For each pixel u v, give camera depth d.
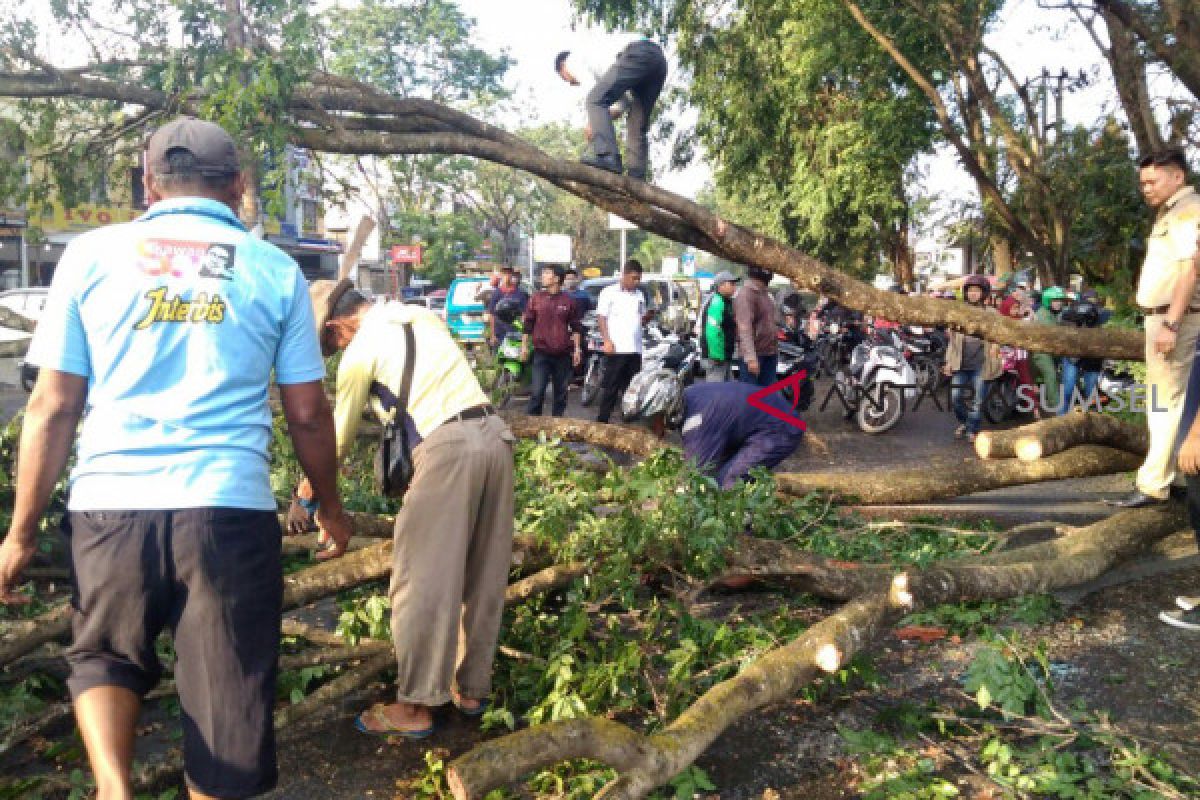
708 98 20.44
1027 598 4.49
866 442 10.64
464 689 3.42
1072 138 15.11
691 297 23.20
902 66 17.30
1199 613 4.43
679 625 4.00
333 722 3.47
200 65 5.80
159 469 2.12
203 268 2.22
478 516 3.35
